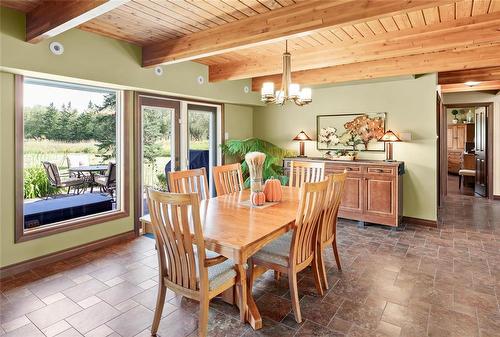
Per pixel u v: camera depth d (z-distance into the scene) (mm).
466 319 2229
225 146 5336
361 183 4578
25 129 3375
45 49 2906
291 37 2629
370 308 2385
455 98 6703
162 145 4449
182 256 1923
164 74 4039
